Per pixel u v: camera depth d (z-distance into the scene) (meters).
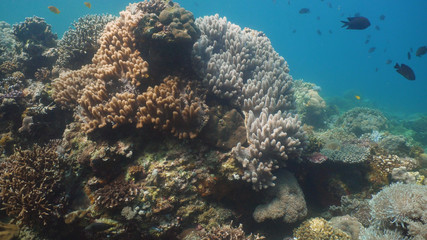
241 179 4.89
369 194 6.46
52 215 4.34
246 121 5.54
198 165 4.89
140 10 6.30
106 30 6.81
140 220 4.28
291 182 5.38
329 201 6.32
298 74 78.25
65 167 4.90
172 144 5.00
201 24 7.26
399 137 9.66
